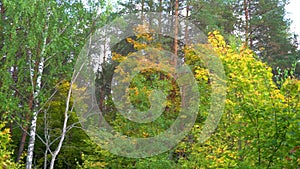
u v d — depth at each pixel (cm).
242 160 522
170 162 756
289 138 416
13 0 923
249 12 1583
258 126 455
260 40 1573
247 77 541
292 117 422
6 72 901
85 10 991
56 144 1197
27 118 943
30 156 900
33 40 912
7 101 872
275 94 478
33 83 966
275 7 1521
